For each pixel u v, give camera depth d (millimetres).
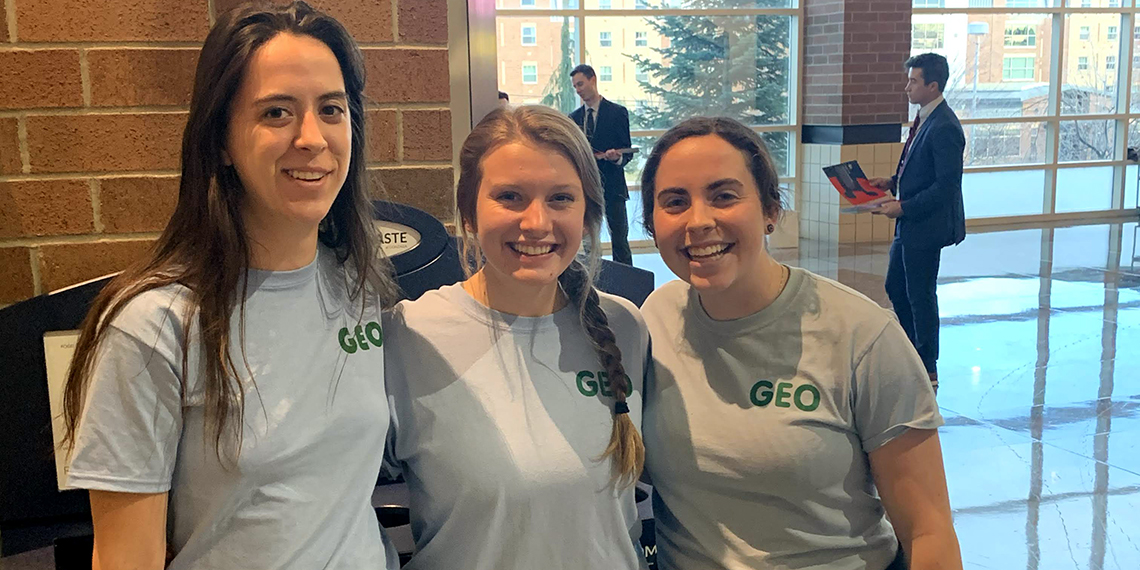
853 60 8539
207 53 1088
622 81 8961
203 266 1076
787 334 1355
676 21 8906
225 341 1063
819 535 1339
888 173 8789
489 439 1246
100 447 1018
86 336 1067
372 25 1756
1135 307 6004
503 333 1312
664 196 1347
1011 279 6973
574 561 1262
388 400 1291
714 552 1357
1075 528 2977
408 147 1816
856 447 1361
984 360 4848
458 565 1266
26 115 1620
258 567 1085
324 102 1107
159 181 1693
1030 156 10086
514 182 1231
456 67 1832
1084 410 4074
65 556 1446
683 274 1344
